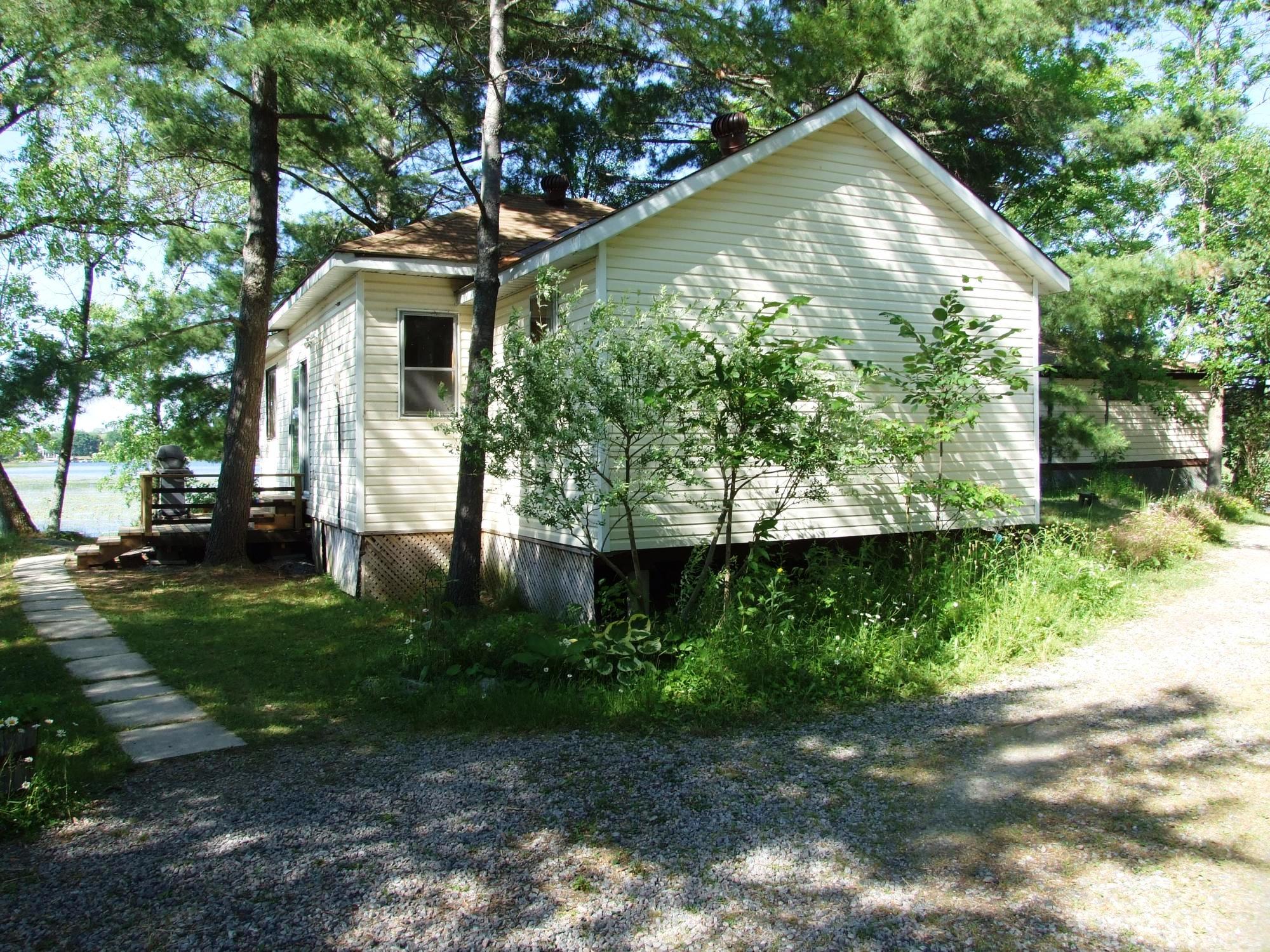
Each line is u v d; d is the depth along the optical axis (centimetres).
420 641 730
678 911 355
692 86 1741
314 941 335
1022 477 1089
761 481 919
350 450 1122
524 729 579
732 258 916
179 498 1459
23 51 1528
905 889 368
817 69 1171
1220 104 1923
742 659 646
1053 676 670
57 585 1148
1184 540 1149
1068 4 1550
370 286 1079
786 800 460
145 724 601
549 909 357
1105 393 1752
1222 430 1858
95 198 1812
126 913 355
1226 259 1641
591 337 724
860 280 987
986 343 907
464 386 1109
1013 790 464
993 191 1995
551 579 938
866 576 830
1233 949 321
